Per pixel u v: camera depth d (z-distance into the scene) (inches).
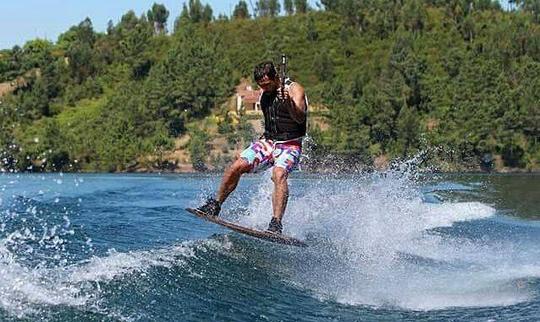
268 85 304.3
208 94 3521.2
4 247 290.7
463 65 3316.9
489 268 360.5
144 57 4185.5
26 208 484.1
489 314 260.7
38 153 2127.2
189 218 437.1
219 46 4293.8
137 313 204.1
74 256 280.8
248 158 307.0
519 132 2849.4
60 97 3481.8
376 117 2888.8
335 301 268.2
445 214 595.8
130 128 3002.0
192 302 227.1
